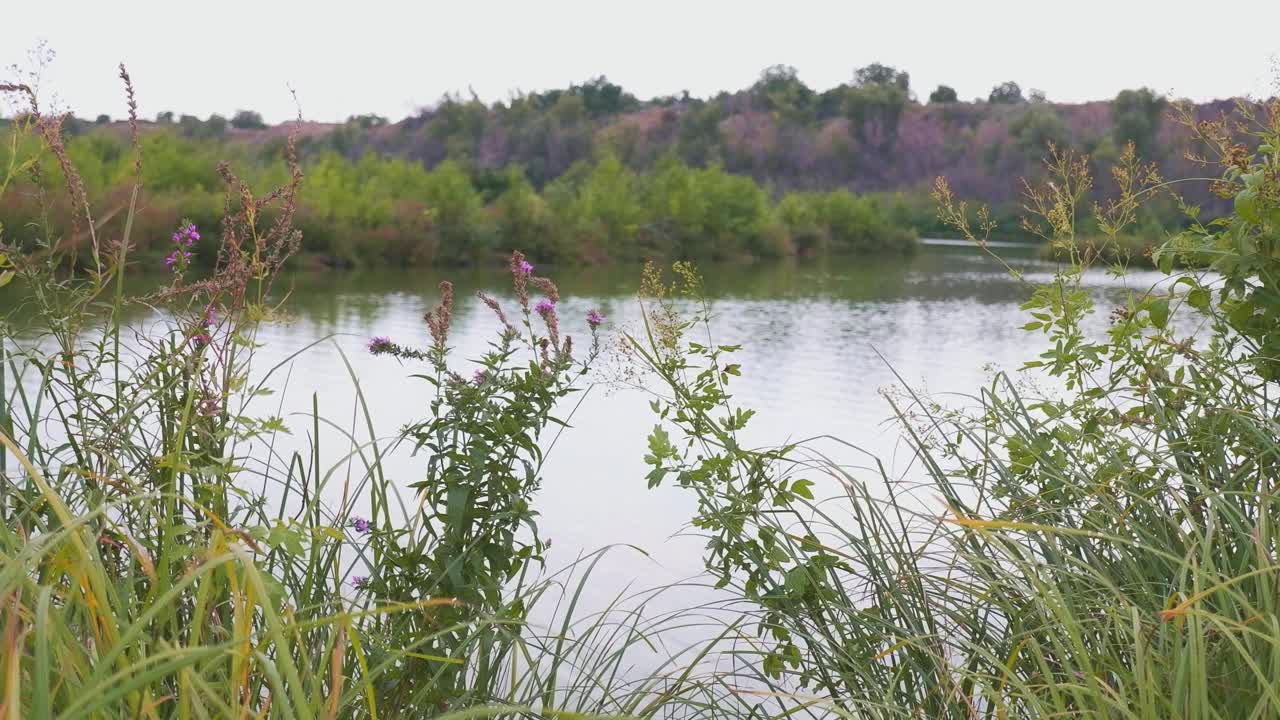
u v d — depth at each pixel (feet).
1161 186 9.94
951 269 130.72
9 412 8.03
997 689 7.66
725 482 9.70
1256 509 8.21
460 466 8.99
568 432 26.61
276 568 8.79
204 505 7.79
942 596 8.74
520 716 7.90
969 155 276.82
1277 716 5.72
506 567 8.98
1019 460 9.48
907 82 338.75
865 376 39.27
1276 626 5.55
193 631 4.87
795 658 9.20
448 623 8.58
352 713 7.52
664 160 215.51
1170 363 9.77
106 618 4.73
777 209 190.39
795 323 60.18
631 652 12.64
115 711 5.14
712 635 13.35
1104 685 5.91
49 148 8.81
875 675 8.42
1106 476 8.83
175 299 8.65
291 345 42.78
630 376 10.17
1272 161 9.51
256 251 8.63
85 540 5.36
